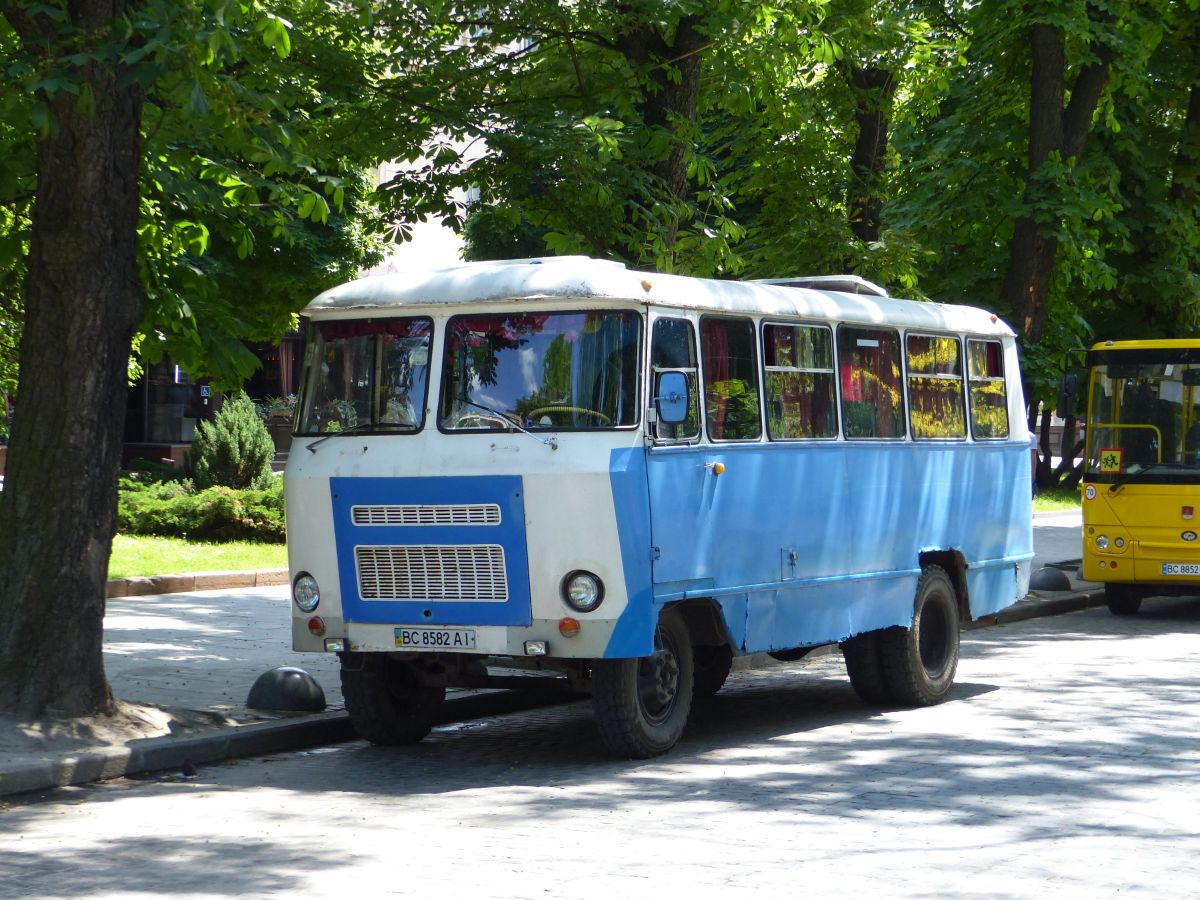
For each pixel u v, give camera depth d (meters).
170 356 11.81
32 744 9.59
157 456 41.97
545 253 40.94
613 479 9.46
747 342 10.78
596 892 6.67
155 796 8.99
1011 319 22.05
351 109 14.63
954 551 13.09
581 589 9.47
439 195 15.56
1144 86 22.48
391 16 14.38
